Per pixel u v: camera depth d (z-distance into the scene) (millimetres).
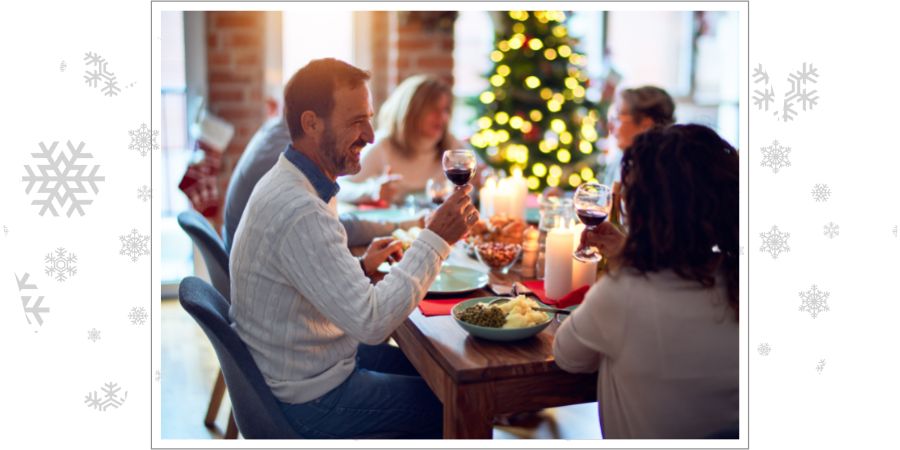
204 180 3545
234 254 1548
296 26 4039
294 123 1557
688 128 1281
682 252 1242
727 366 1256
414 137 3094
